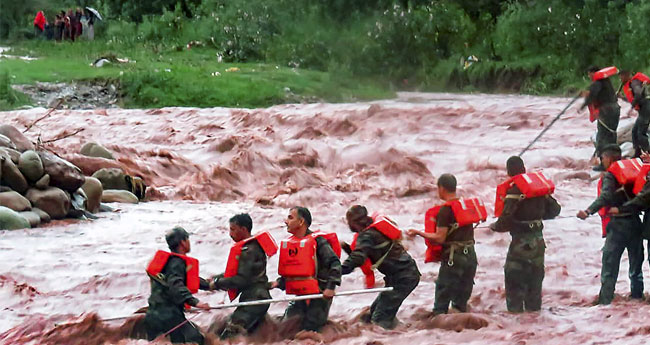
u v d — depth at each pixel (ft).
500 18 305.53
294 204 112.98
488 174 122.83
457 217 56.54
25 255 80.59
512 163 59.72
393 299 55.36
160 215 104.99
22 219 94.99
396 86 271.90
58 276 72.43
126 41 314.14
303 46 277.23
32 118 180.75
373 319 55.67
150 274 51.39
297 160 134.21
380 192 115.85
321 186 120.57
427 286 67.26
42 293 67.36
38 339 53.36
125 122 176.55
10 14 375.45
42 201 99.35
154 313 51.39
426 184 117.08
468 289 57.67
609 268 61.62
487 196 108.27
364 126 163.02
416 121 168.04
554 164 131.85
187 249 52.16
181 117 182.91
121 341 51.57
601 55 281.95
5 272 73.10
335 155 138.51
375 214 56.54
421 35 274.16
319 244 52.90
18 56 285.02
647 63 266.77
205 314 58.80
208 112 187.01
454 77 277.23
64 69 233.35
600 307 59.72
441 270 57.57
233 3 302.45
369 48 269.64
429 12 286.05
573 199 106.52
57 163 102.27
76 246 84.84
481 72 280.10
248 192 124.36
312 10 290.76
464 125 166.81
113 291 68.54
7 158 98.99
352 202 110.52
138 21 388.16
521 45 296.71
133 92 214.28
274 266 74.64
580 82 270.67
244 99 214.90
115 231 93.45
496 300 63.36
